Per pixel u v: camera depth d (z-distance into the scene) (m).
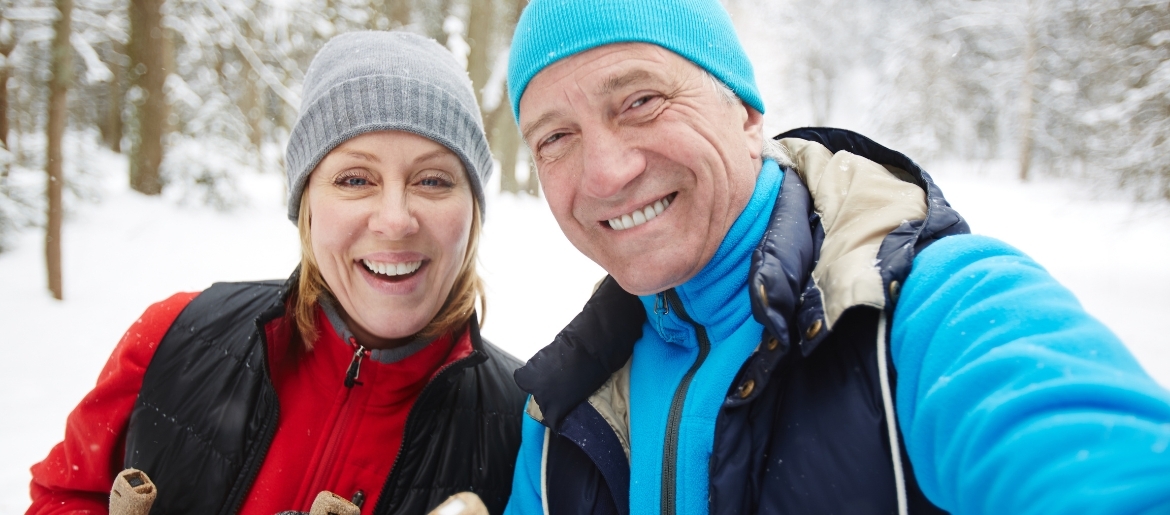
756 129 1.09
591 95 0.96
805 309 0.84
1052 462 0.54
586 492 1.08
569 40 0.96
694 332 1.07
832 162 1.04
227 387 1.40
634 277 1.02
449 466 1.39
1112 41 10.65
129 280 7.55
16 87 13.72
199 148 11.83
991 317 0.68
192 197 11.14
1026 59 22.42
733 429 0.88
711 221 0.99
